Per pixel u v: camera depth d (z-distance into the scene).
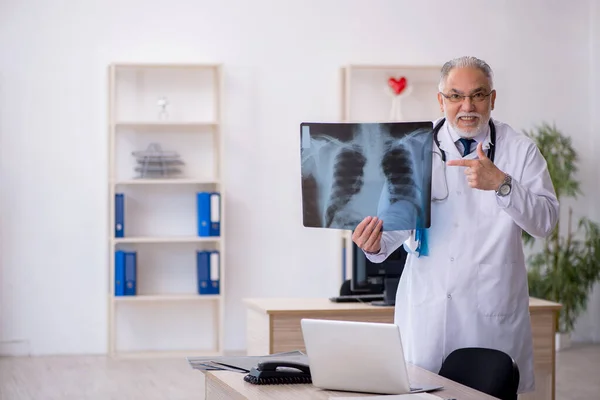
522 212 3.07
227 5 7.52
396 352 2.57
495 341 3.35
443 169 3.37
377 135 3.03
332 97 7.67
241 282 7.60
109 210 7.23
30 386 6.17
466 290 3.34
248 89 7.57
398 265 5.10
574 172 7.89
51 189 7.33
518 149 3.34
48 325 7.36
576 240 8.04
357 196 3.04
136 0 7.39
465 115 3.19
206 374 3.06
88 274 7.40
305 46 7.62
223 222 7.17
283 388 2.76
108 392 5.98
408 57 7.75
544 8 7.91
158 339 7.54
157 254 7.48
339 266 7.71
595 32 7.95
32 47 7.27
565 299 7.60
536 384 4.86
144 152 7.26
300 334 4.71
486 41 7.84
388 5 7.71
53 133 7.32
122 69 7.38
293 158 7.64
